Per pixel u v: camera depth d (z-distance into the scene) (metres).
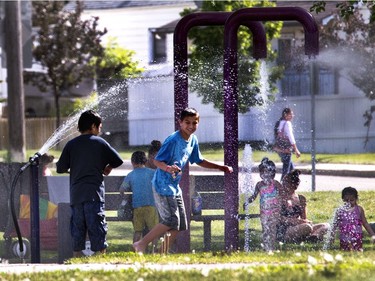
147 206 30.95
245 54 66.81
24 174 32.06
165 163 25.95
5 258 31.81
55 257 31.25
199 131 75.56
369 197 40.78
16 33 65.69
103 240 27.23
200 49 72.31
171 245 29.52
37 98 100.75
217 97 54.34
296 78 77.06
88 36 93.69
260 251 27.08
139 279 18.75
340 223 28.77
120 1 98.00
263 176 30.33
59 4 94.75
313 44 30.14
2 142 86.62
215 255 24.23
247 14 29.92
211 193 31.45
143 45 96.50
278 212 30.20
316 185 48.88
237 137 29.78
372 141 76.25
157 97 82.06
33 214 28.34
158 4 95.88
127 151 78.31
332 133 76.94
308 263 20.86
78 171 27.23
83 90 98.12
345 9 42.56
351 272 19.52
